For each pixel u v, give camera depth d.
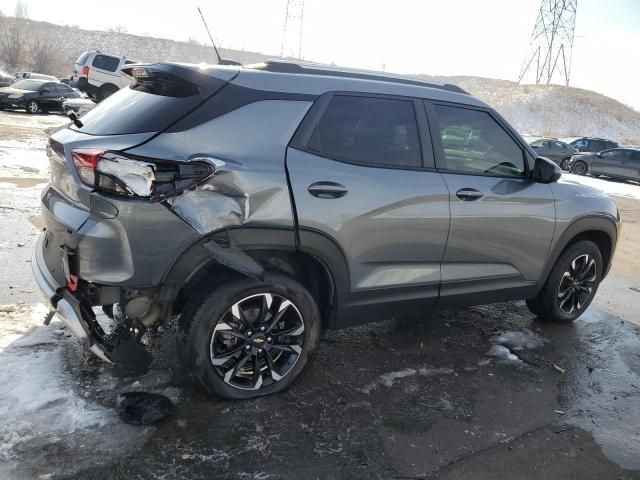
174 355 3.43
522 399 3.39
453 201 3.52
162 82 2.94
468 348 4.04
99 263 2.62
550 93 70.62
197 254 2.70
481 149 3.79
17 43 61.91
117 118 2.87
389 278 3.36
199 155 2.66
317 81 3.16
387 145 3.34
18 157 10.43
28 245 5.29
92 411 2.78
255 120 2.89
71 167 2.68
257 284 2.88
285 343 3.10
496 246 3.83
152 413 2.74
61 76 60.56
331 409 3.06
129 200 2.55
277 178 2.84
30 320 3.68
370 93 3.33
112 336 2.79
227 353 2.91
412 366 3.67
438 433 2.95
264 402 3.04
